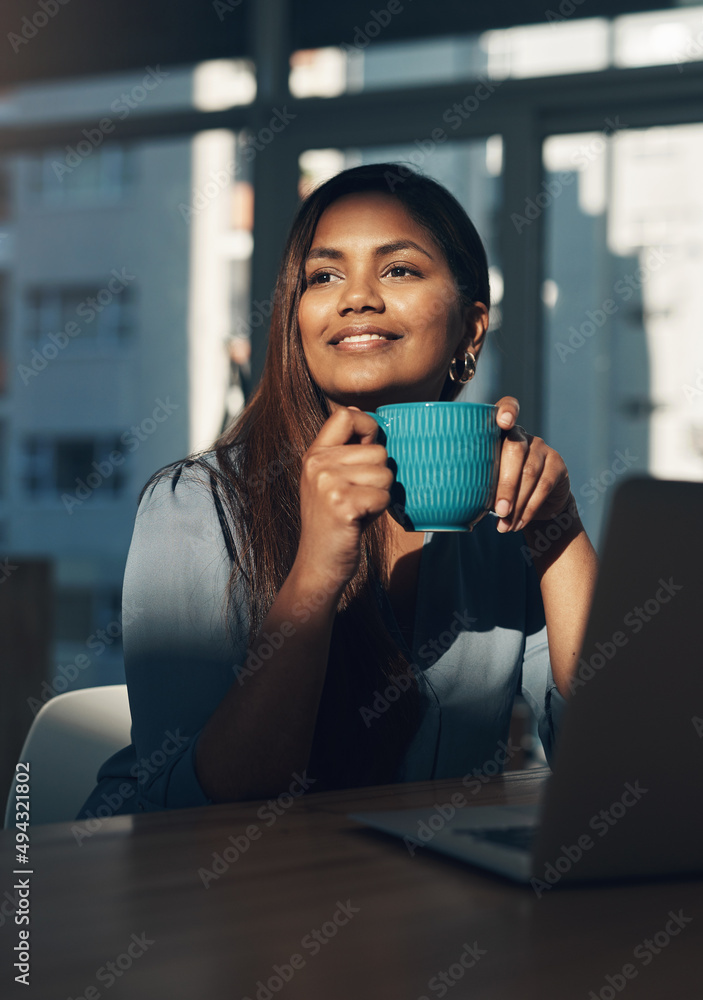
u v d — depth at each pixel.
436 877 0.54
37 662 2.58
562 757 0.50
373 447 0.80
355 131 3.17
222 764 0.79
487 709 1.10
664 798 0.53
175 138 3.40
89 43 3.41
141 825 0.65
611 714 0.51
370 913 0.48
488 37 3.05
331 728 0.97
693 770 0.53
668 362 2.87
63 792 1.04
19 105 3.49
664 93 2.89
